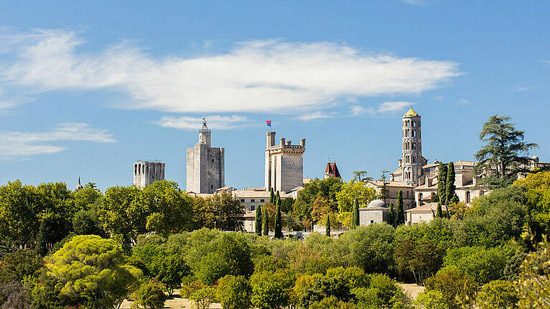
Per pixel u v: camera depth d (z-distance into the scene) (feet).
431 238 529.86
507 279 431.43
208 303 450.71
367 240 533.14
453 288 367.66
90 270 400.88
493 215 520.83
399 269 516.73
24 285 385.50
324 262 480.64
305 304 400.06
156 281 476.54
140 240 597.52
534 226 509.35
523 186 568.82
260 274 443.73
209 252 516.32
